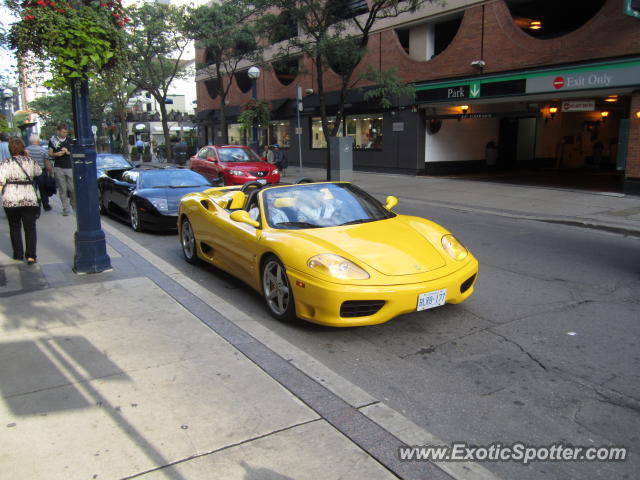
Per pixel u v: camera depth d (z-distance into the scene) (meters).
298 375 3.66
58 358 3.94
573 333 4.54
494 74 16.38
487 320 4.88
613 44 13.10
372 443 2.88
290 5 16.42
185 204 7.01
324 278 4.23
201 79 37.03
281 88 27.36
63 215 10.88
